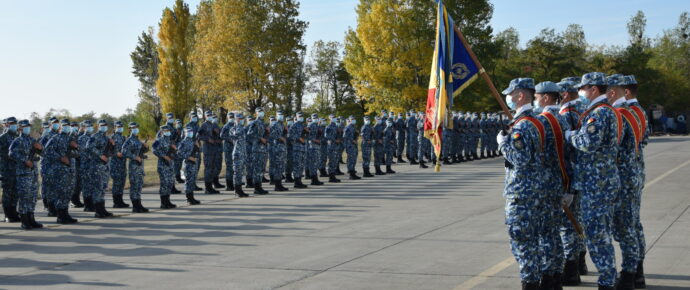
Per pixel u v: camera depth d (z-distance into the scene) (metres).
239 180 16.56
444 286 6.74
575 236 6.72
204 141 17.77
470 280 6.96
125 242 10.14
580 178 5.98
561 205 6.16
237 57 51.94
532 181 5.83
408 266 7.73
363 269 7.65
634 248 6.36
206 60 53.50
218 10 52.72
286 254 8.73
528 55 54.91
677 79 61.44
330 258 8.35
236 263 8.23
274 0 52.78
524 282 5.85
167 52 65.00
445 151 26.06
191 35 73.94
